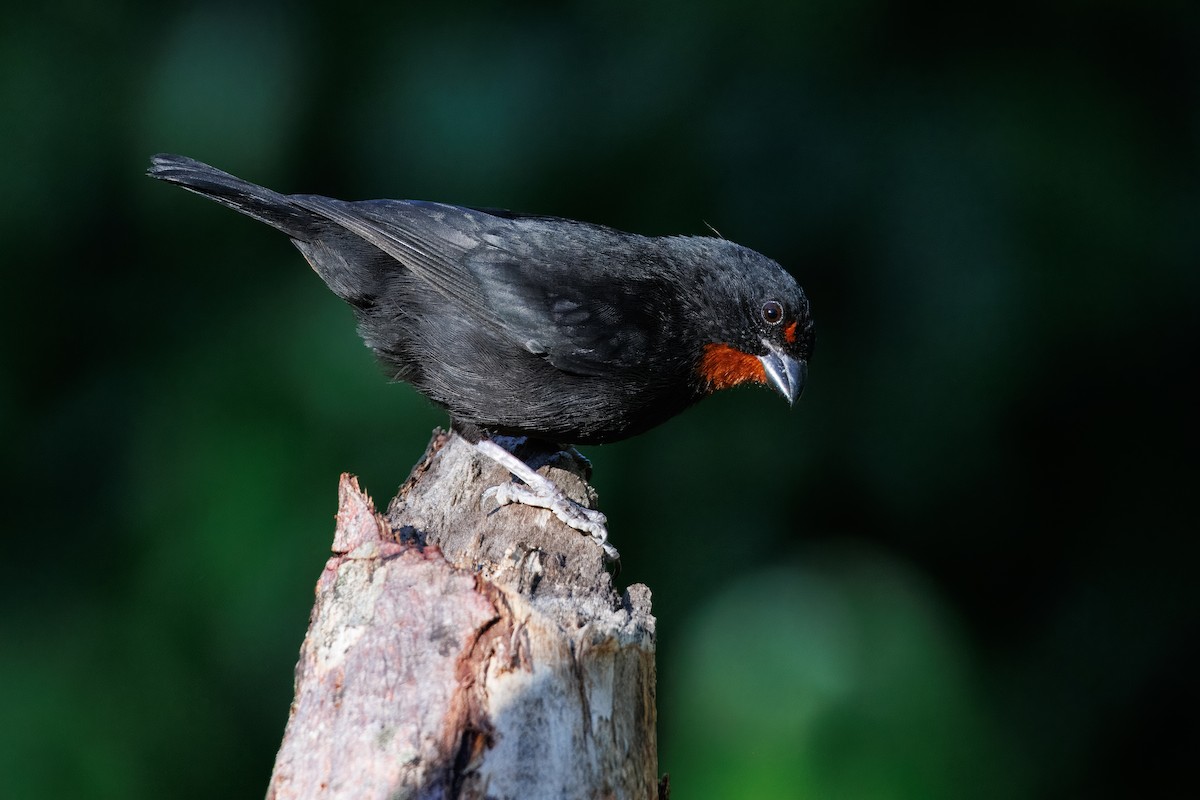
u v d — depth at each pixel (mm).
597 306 8766
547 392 8898
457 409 9156
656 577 11344
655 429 11586
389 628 5320
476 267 8852
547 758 5066
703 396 9445
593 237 9117
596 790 5102
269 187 11477
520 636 5328
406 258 8891
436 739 4969
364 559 5672
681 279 9023
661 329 8891
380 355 9375
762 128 11375
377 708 5059
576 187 11547
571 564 6484
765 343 9008
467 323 8891
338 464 10672
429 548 5719
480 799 4898
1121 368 11828
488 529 7430
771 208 11336
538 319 8719
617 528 11391
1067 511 12172
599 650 5434
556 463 9594
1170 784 11766
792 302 8914
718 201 11445
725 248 9148
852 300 11289
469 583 5477
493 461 8414
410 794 4840
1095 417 11992
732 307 8945
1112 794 11773
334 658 5324
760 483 11422
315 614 5609
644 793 5379
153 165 9273
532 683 5211
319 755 5000
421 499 7973
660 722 11156
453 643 5242
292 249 11672
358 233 8906
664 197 11531
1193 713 11672
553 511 7688
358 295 9250
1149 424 12133
